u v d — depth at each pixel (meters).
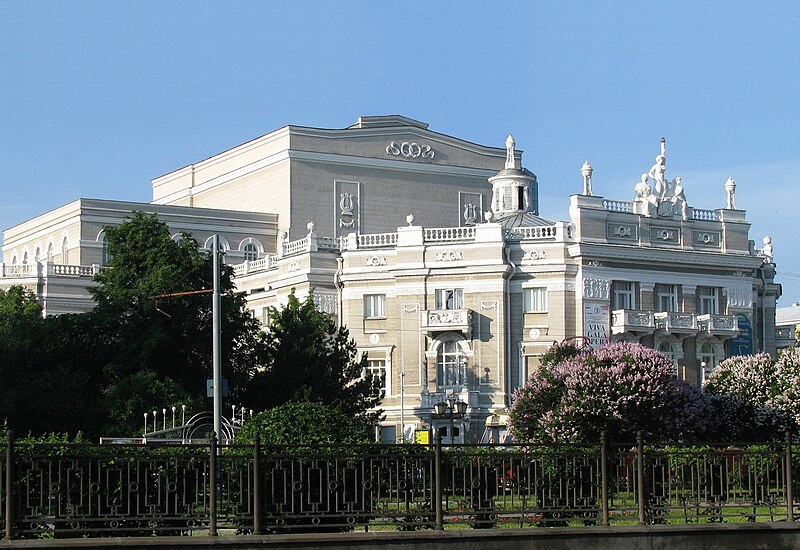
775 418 60.22
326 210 116.25
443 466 29.44
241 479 27.75
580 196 93.12
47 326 70.88
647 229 96.06
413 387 93.06
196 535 27.52
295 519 28.64
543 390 59.06
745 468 32.16
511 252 93.44
